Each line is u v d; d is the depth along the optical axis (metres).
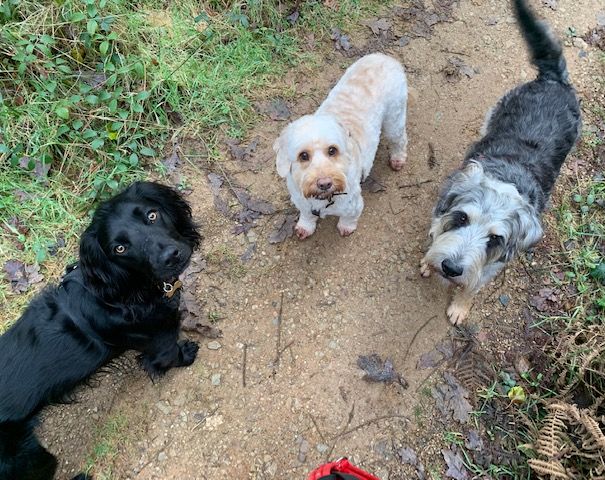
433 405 0.82
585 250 0.96
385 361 0.85
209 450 0.77
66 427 0.78
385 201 1.01
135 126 0.99
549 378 0.85
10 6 0.98
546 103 0.89
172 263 0.64
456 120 1.11
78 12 0.99
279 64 1.15
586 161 1.07
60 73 0.98
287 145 0.79
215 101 1.08
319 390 0.82
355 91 0.88
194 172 1.01
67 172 0.97
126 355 0.84
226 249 0.94
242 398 0.81
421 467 0.77
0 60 0.96
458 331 0.89
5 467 0.61
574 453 0.73
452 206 0.76
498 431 0.80
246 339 0.86
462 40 1.22
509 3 1.27
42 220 0.92
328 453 0.77
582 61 1.21
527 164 0.82
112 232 0.63
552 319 0.90
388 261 0.95
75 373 0.65
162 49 1.07
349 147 0.80
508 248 0.73
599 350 0.82
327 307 0.90
